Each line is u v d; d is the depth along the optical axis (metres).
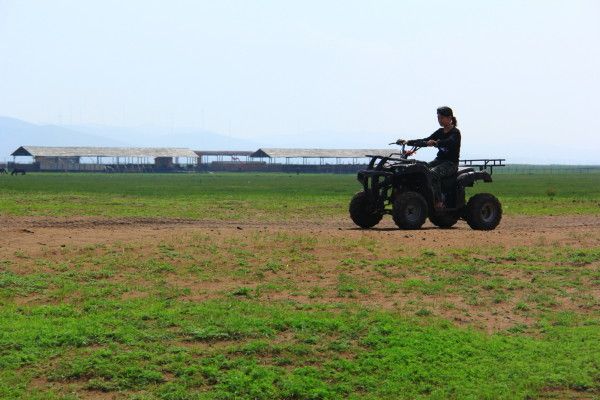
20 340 14.84
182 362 14.21
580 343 15.80
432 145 30.95
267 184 118.50
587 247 25.91
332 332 15.91
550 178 171.75
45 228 27.88
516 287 20.27
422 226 33.12
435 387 13.70
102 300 18.02
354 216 31.19
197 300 18.31
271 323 16.16
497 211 31.75
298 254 23.20
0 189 85.75
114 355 14.36
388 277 21.08
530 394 13.46
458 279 20.97
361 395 13.38
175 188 94.75
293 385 13.48
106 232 26.64
